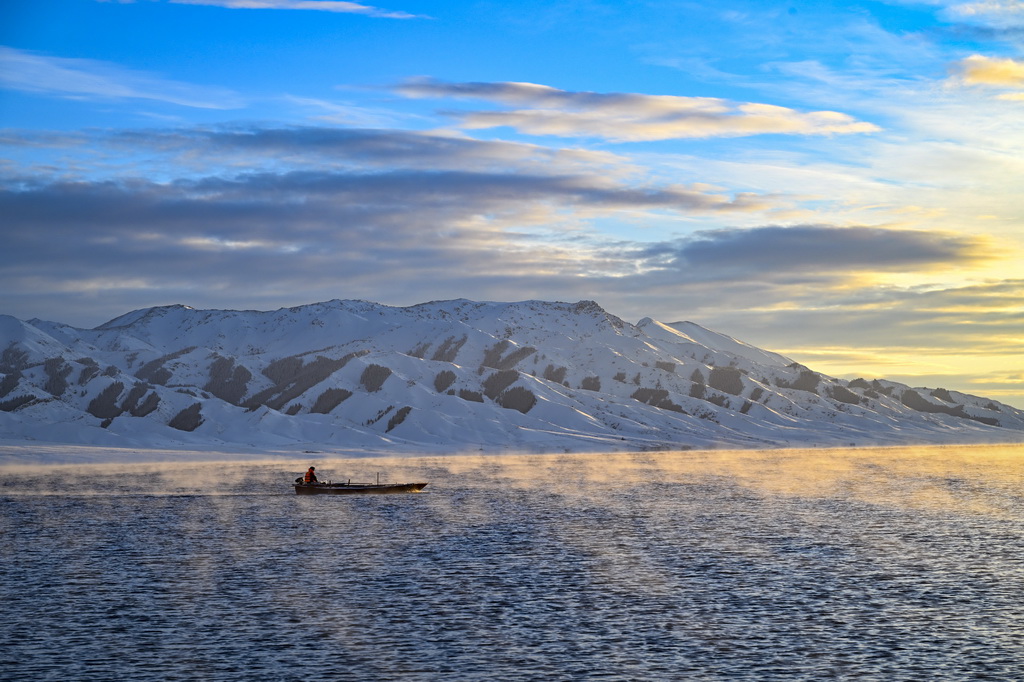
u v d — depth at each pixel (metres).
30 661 48.16
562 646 50.91
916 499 135.25
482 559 77.75
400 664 47.75
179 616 57.34
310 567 73.88
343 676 45.94
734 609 59.12
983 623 55.53
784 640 52.00
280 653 49.59
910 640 52.00
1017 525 101.62
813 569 72.88
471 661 48.28
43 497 134.38
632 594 63.50
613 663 47.97
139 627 54.69
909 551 82.06
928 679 45.59
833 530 97.12
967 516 111.50
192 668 47.06
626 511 117.31
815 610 58.78
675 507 122.62
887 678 45.72
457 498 135.75
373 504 125.69
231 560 77.12
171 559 77.62
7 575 70.50
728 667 47.38
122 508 118.75
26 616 57.31
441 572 71.69
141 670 46.69
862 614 57.75
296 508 119.94
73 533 94.06
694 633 53.47
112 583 67.31
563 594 63.53
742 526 100.75
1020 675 46.06
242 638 52.44
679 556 79.38
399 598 62.31
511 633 53.47
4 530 96.44
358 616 57.38
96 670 46.69
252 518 107.94
